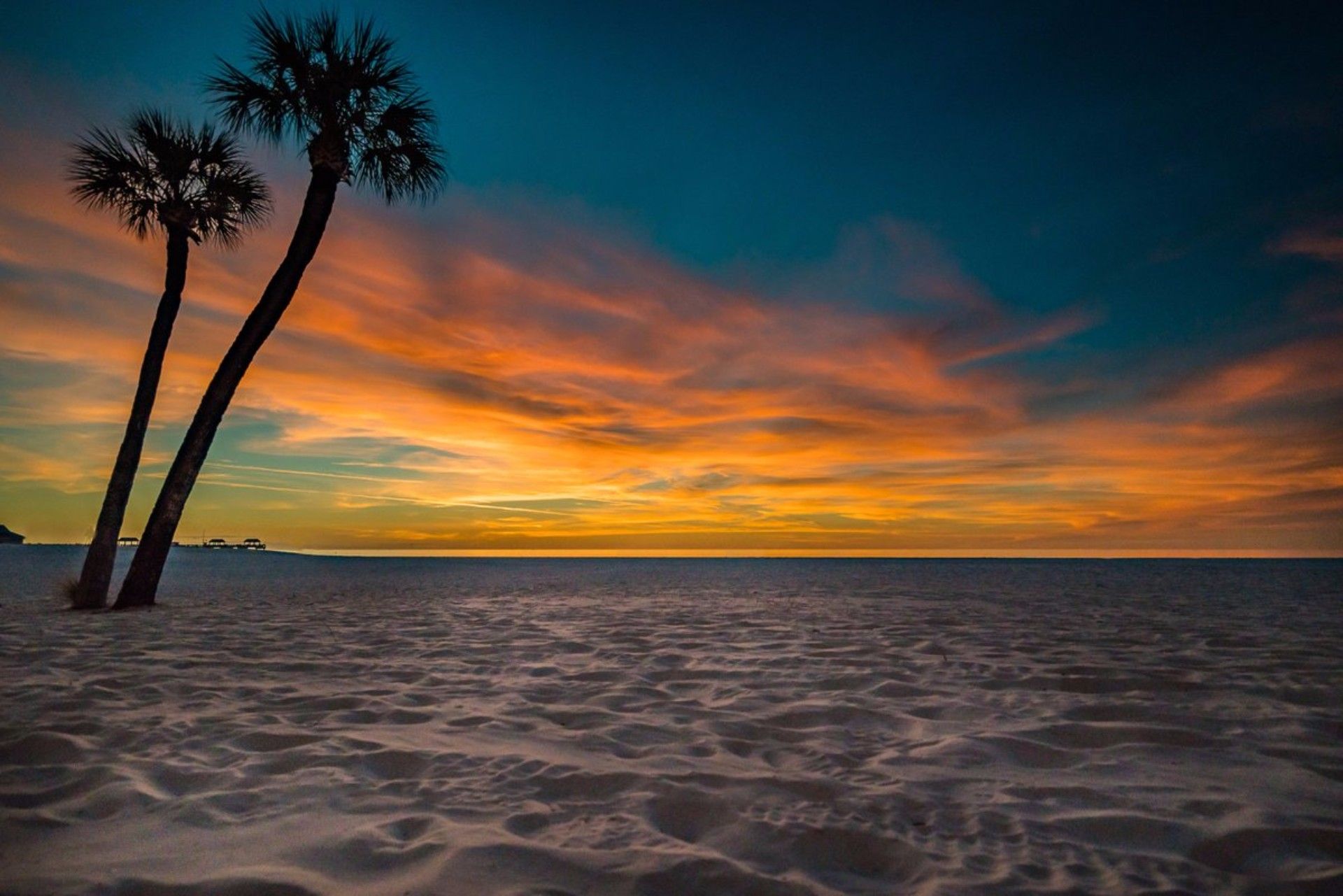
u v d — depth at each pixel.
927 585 19.69
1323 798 2.87
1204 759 3.41
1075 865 2.27
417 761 3.25
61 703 4.36
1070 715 4.26
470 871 2.12
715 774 3.11
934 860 2.30
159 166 12.02
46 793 2.78
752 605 12.38
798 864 2.27
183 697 4.59
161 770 3.08
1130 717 4.21
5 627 8.46
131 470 11.67
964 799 2.85
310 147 11.88
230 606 11.72
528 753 3.41
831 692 4.88
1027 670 5.69
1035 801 2.83
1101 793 2.92
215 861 2.17
